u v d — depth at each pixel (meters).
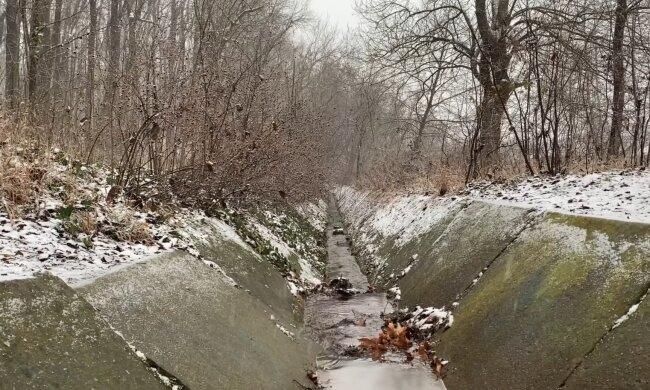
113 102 8.36
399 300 9.06
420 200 13.59
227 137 9.26
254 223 10.87
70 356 3.02
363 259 14.54
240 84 10.10
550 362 4.28
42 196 5.91
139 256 5.20
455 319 6.53
